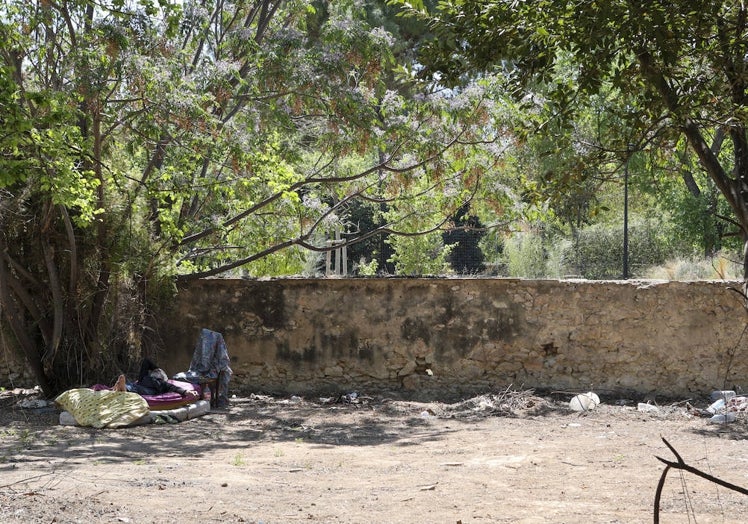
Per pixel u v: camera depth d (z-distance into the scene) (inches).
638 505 265.4
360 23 589.3
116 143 577.9
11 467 328.5
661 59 221.6
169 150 576.7
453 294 580.4
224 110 591.5
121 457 366.3
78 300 551.8
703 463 342.6
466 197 663.8
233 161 546.6
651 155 256.5
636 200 1214.9
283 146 657.0
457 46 237.3
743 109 215.8
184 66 570.3
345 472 334.0
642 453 370.6
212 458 370.0
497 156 628.4
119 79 489.4
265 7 654.5
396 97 619.8
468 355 576.7
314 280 596.7
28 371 613.6
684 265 850.8
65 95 479.5
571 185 234.4
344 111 578.6
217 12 655.1
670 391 550.3
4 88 390.3
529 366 569.3
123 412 468.1
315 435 448.5
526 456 366.0
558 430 454.3
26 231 551.8
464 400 558.6
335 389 591.5
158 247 573.9
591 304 563.5
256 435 448.8
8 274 549.3
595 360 561.3
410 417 511.2
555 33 222.5
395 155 630.5
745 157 216.7
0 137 402.3
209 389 542.6
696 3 207.5
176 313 607.5
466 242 1189.1
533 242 1091.9
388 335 587.5
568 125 236.2
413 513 255.9
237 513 252.5
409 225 690.2
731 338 543.8
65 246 554.9
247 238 669.9
